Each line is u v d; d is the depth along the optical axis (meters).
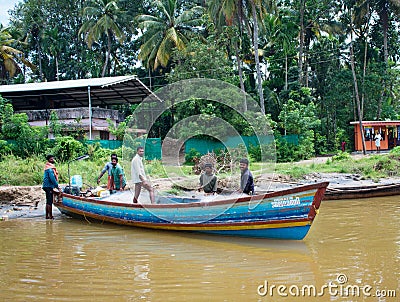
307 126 24.91
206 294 4.70
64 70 37.38
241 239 7.18
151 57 28.97
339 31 31.20
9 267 5.83
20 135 18.73
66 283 5.14
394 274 5.21
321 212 9.81
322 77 33.28
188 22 29.27
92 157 18.02
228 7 22.48
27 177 13.84
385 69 31.55
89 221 9.30
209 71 25.02
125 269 5.65
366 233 7.48
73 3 36.66
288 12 31.03
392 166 16.27
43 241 7.43
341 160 19.27
